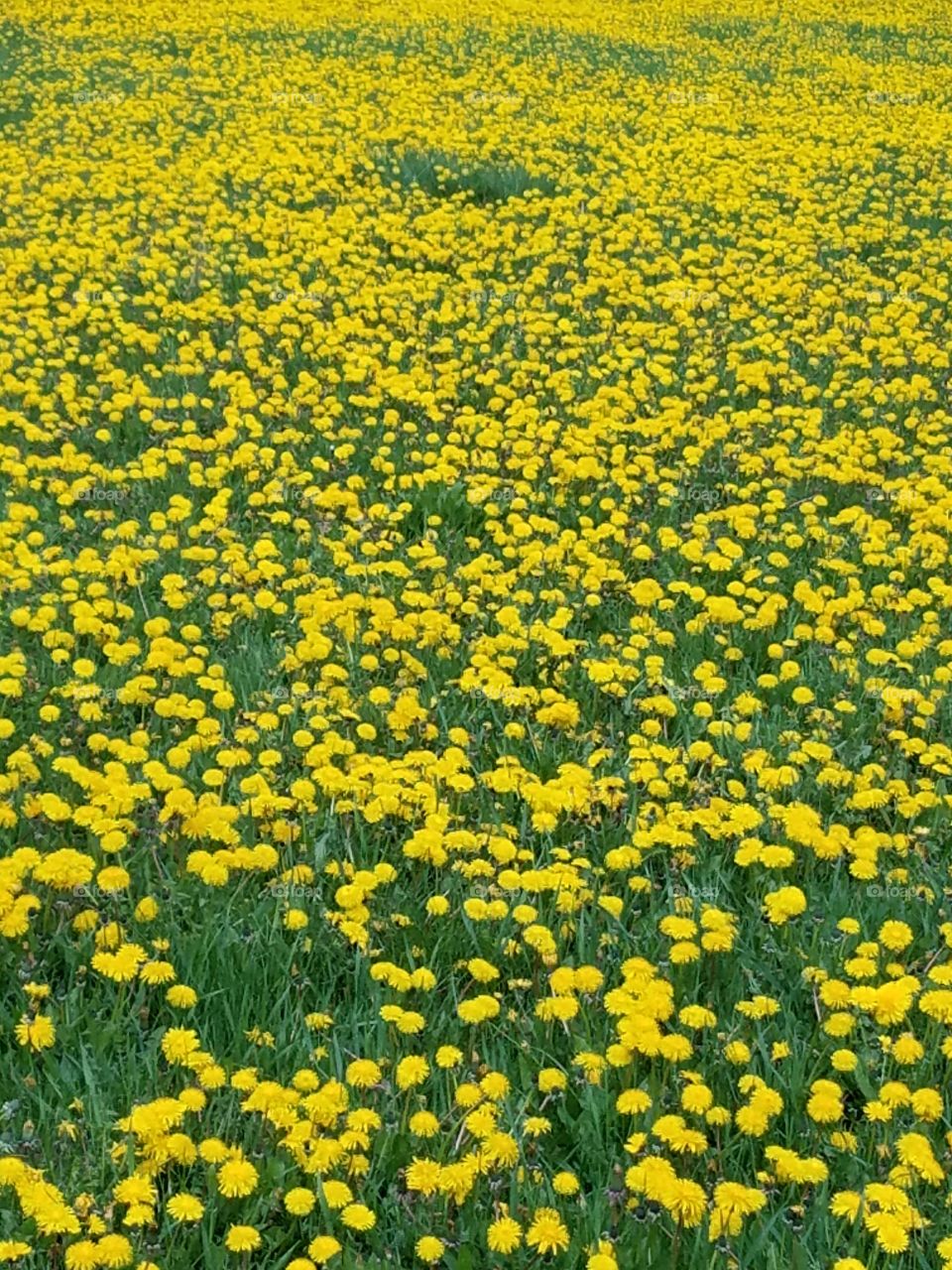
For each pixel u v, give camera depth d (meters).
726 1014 2.17
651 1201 1.84
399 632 3.04
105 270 5.70
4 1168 1.78
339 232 6.31
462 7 13.26
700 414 4.64
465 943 2.28
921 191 7.51
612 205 6.92
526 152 7.80
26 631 3.05
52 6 12.20
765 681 2.96
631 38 12.13
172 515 3.53
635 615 3.28
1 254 5.73
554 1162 1.93
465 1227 1.83
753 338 5.25
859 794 2.58
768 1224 1.81
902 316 5.54
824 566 3.53
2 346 4.84
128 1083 1.96
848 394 4.66
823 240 6.62
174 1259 1.76
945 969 2.12
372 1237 1.81
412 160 7.66
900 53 12.02
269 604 3.12
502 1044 2.07
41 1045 1.96
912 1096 1.94
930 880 2.45
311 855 2.42
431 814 2.47
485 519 3.85
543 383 4.76
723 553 3.51
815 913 2.38
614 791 2.62
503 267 6.04
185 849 2.41
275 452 4.08
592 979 2.09
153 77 9.60
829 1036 2.10
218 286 5.62
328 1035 2.10
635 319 5.48
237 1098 1.96
